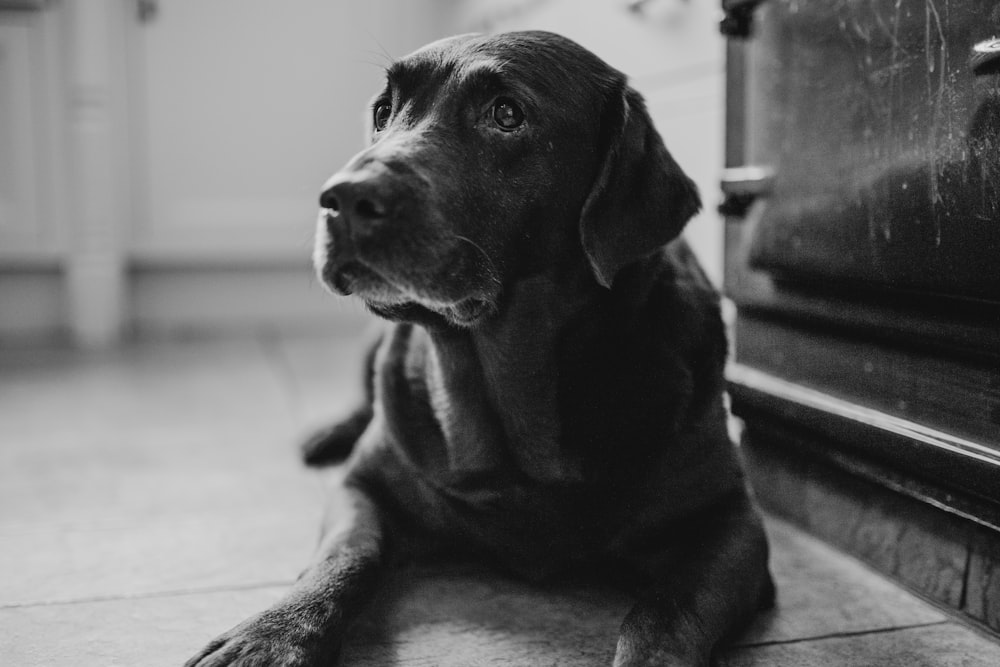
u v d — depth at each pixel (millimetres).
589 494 1435
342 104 4039
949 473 1405
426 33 4156
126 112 3773
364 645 1314
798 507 1860
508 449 1467
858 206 1542
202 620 1380
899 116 1444
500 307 1413
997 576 1398
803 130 1670
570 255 1432
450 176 1338
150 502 1911
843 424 1621
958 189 1340
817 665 1298
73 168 3520
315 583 1279
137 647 1292
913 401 1499
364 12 4023
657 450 1421
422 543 1609
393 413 1568
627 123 1432
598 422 1427
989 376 1354
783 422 1825
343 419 2250
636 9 2434
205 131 3883
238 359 3434
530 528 1480
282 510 1877
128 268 3979
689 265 1628
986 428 1364
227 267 4148
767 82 1764
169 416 2604
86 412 2631
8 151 3441
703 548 1358
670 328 1478
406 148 1329
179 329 4074
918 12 1398
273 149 3980
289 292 4262
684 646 1174
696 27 2172
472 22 3922
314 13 3949
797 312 1738
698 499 1443
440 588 1524
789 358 1803
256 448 2311
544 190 1405
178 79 3824
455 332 1439
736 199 1861
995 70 1267
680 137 2303
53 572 1553
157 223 3879
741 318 1941
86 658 1258
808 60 1647
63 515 1829
